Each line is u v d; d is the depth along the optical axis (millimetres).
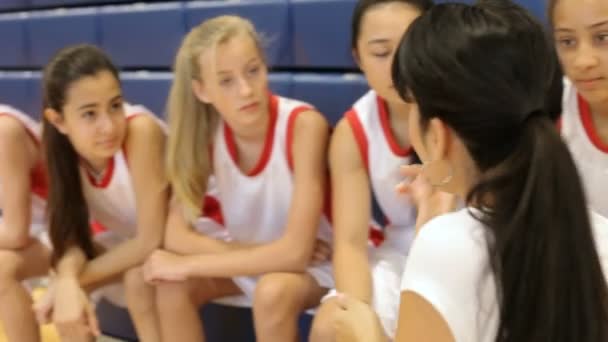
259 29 2055
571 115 1431
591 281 823
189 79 1646
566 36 1263
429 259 863
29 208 1864
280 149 1676
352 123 1602
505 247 816
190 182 1701
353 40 1556
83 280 1811
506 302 825
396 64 905
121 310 2076
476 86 819
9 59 2760
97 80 1687
